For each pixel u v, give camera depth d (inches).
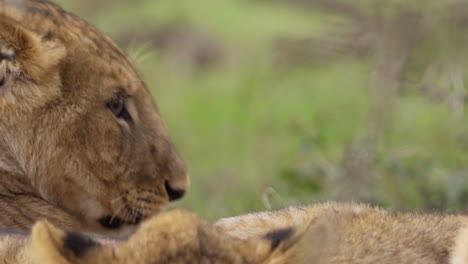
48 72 383.9
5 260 334.6
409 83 584.1
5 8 386.3
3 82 381.4
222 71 861.8
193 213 300.2
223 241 293.4
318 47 652.7
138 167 399.9
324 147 590.9
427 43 585.9
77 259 287.6
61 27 390.0
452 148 593.6
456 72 577.6
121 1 932.6
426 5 585.0
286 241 296.5
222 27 894.4
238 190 593.0
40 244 286.8
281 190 550.9
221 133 713.0
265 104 754.2
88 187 393.4
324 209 416.5
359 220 393.7
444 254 385.4
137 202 400.5
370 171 543.5
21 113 382.9
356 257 373.1
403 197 535.5
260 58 792.9
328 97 703.7
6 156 383.6
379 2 590.9
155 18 911.0
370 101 589.9
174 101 796.6
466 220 401.4
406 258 378.3
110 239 331.3
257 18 885.8
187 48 885.2
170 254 285.3
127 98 397.4
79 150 389.7
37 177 387.9
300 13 837.8
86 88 389.4
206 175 644.1
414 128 620.1
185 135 725.3
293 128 639.8
